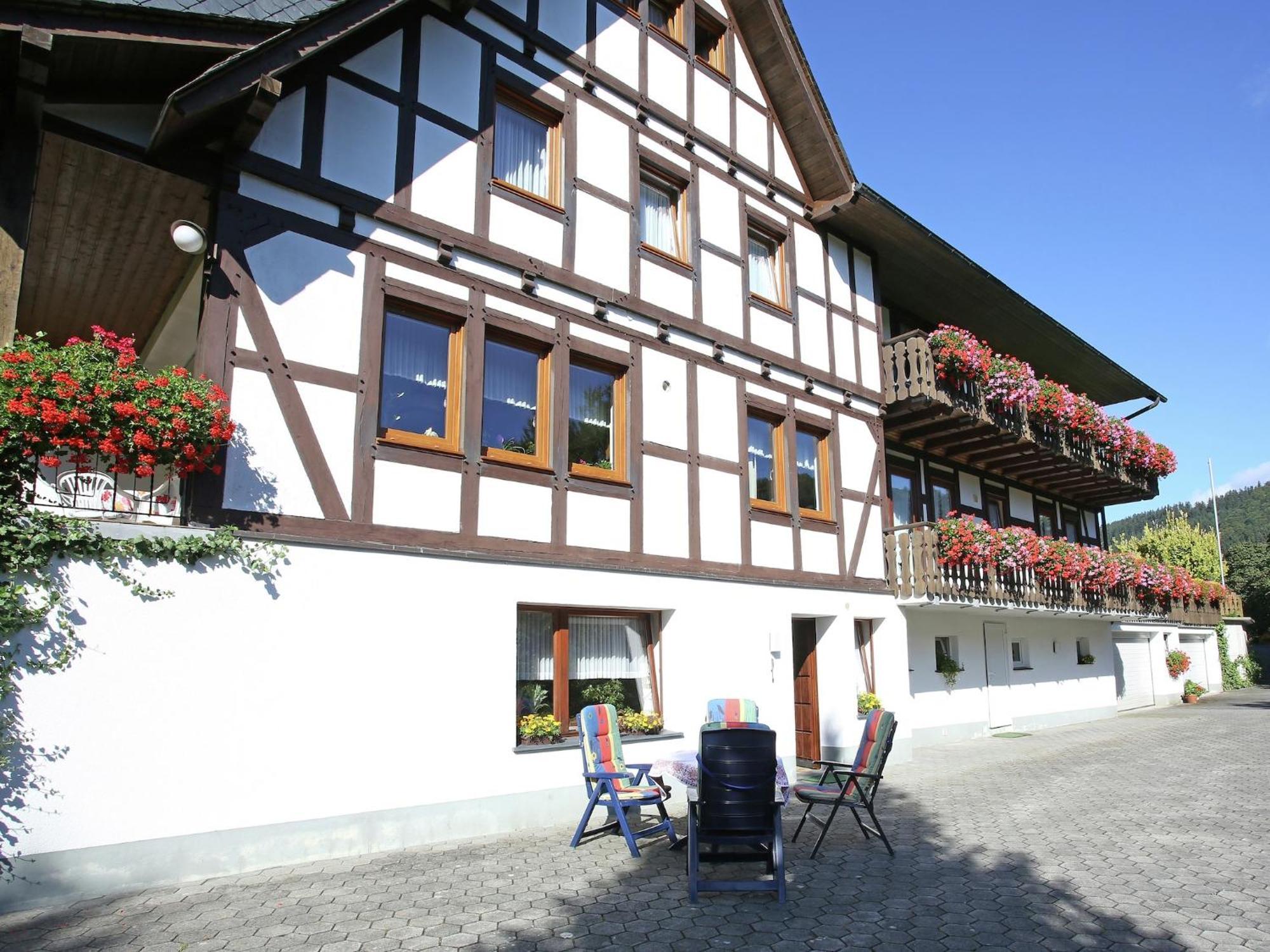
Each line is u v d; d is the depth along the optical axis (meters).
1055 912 5.49
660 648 9.61
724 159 11.62
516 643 8.05
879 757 7.29
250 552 6.46
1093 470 18.06
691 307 10.66
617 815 6.89
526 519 8.38
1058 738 16.12
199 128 6.67
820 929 5.14
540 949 4.75
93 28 5.80
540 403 8.91
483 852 6.89
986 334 17.42
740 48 12.28
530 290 8.81
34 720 5.42
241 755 6.22
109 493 6.70
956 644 16.08
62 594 5.61
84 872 5.50
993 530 14.37
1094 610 18.09
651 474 9.73
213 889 5.75
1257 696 29.19
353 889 5.80
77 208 7.43
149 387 5.73
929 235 13.52
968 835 7.78
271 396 6.83
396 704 7.09
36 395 5.36
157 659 5.94
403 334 7.90
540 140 9.45
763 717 10.43
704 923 5.22
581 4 9.96
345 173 7.54
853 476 12.88
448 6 8.48
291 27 6.56
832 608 11.84
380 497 7.32
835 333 13.04
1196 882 6.18
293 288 7.09
